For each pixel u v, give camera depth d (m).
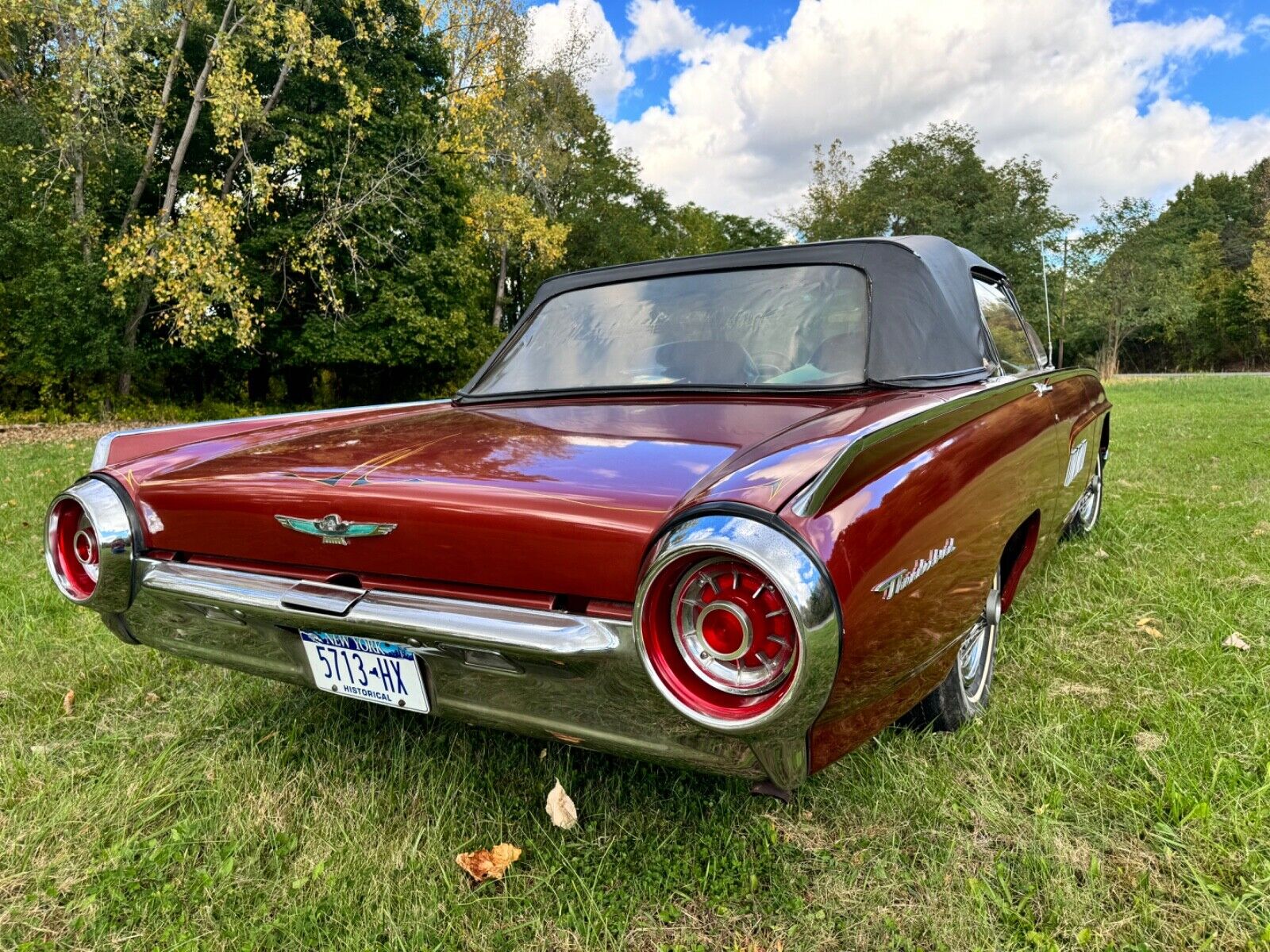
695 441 1.60
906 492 1.34
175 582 1.76
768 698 1.14
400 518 1.48
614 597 1.29
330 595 1.55
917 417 1.51
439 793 1.90
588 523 1.30
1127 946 1.37
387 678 1.59
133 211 16.42
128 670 2.67
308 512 1.59
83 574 1.91
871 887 1.54
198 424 2.33
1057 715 2.14
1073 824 1.69
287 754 2.10
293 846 1.72
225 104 14.68
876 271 2.14
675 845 1.67
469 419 2.12
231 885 1.61
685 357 2.21
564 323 2.56
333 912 1.52
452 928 1.48
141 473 1.93
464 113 20.38
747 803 1.80
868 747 1.99
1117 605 2.94
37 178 15.68
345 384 23.83
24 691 2.51
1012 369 2.62
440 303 20.73
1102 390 3.86
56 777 2.03
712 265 2.41
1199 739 1.98
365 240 19.16
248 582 1.67
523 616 1.35
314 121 18.05
